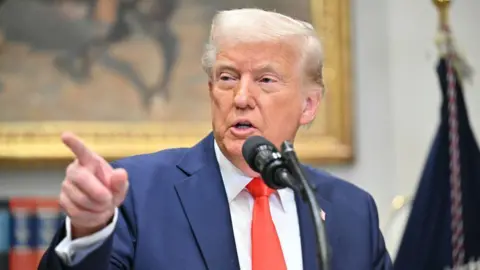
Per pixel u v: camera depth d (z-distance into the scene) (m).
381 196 4.56
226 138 2.09
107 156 4.30
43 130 4.31
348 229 2.30
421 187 4.07
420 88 4.60
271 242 2.09
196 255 2.06
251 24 2.08
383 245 2.39
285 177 1.59
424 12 4.62
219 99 2.10
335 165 4.54
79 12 4.43
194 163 2.26
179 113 4.46
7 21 4.37
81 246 1.67
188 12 4.54
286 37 2.11
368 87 4.61
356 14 4.64
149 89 4.46
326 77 4.52
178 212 2.13
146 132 4.40
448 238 4.00
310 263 2.16
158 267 2.02
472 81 4.57
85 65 4.41
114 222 1.69
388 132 4.59
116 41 4.45
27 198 4.21
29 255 4.14
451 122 4.12
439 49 4.21
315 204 1.53
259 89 2.08
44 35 4.39
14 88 4.34
